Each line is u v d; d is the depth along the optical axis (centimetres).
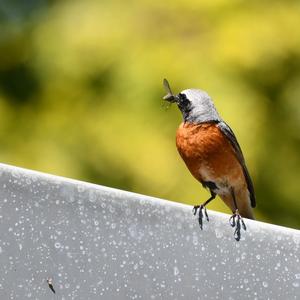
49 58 1382
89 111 1338
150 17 1358
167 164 1267
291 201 1338
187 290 620
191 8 1355
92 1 1391
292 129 1334
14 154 1324
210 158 915
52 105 1362
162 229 625
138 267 614
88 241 609
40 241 603
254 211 1334
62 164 1306
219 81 1298
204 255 629
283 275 635
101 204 616
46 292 599
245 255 634
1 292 593
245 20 1348
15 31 1433
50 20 1406
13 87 1403
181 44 1331
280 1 1386
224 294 626
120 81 1329
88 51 1357
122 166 1283
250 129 1283
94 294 605
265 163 1309
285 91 1341
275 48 1341
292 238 640
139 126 1296
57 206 609
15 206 603
